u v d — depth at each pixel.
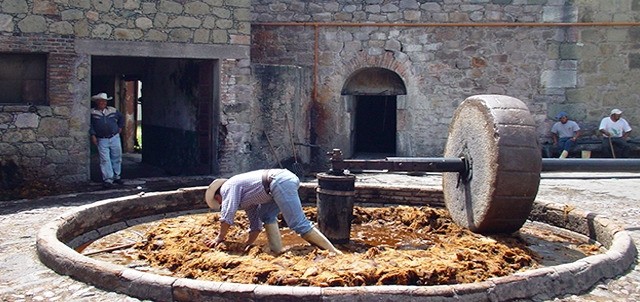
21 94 10.65
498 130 6.46
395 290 4.46
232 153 12.19
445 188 7.83
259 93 12.82
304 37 14.70
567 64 14.20
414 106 14.55
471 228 6.99
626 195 10.45
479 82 14.39
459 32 14.35
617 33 14.12
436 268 5.09
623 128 13.90
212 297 4.52
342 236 6.74
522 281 4.79
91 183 10.98
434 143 14.53
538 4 14.17
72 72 10.81
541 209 7.91
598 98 14.24
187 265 5.56
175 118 13.48
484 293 4.61
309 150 14.71
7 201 9.55
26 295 4.86
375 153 16.16
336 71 14.66
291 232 7.17
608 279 5.31
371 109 16.69
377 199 8.96
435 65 14.43
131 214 7.74
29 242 6.70
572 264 5.21
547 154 14.09
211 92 12.21
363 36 14.56
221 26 11.89
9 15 10.34
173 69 13.46
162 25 11.45
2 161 10.38
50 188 10.50
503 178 6.41
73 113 10.84
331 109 14.73
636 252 6.18
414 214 7.71
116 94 17.45
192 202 8.39
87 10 10.87
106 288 4.95
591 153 14.05
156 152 14.52
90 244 6.74
